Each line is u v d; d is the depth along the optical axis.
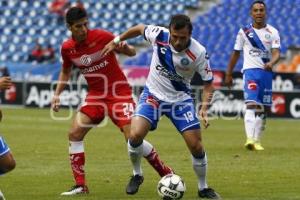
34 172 38.41
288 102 80.62
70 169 39.59
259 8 47.31
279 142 55.41
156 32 29.44
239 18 106.75
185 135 29.48
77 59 32.50
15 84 90.88
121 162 42.84
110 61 32.53
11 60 107.69
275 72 85.00
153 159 31.42
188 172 38.56
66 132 62.41
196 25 106.44
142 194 31.42
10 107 90.94
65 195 31.17
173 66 29.22
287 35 101.12
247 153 46.97
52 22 112.19
